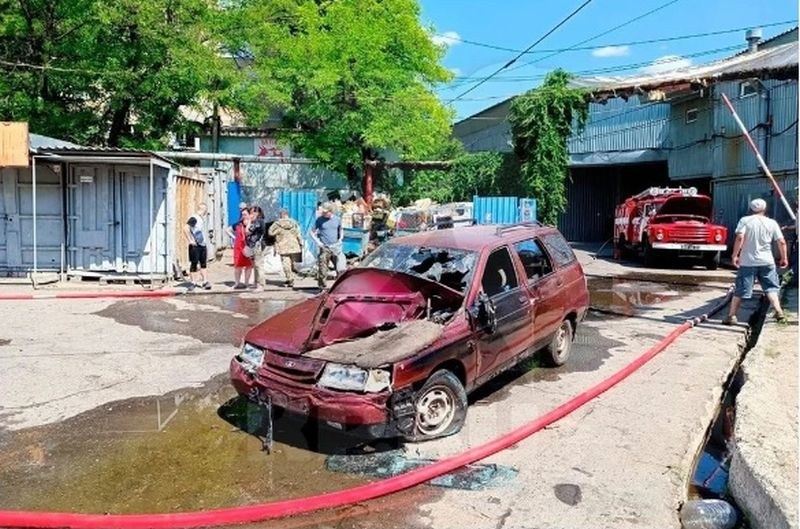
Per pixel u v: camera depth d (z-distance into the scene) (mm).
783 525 3561
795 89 16641
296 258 14484
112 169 13141
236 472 4539
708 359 7762
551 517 3939
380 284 5930
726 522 3988
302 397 4801
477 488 4320
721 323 9969
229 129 26422
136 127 20078
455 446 5012
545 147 22250
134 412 5691
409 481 4309
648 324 9852
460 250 6094
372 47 20375
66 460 4699
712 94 21031
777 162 17469
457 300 5703
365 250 14242
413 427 4930
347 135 21641
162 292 11734
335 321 5473
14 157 11609
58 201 13148
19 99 16953
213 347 7938
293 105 22328
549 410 5855
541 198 22547
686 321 10062
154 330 8828
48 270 13320
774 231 9328
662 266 18781
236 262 12484
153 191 13141
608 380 6578
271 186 25641
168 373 6832
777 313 9375
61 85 18234
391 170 27031
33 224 12938
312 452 4902
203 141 26391
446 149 30844
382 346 4977
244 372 5234
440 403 5172
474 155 26672
